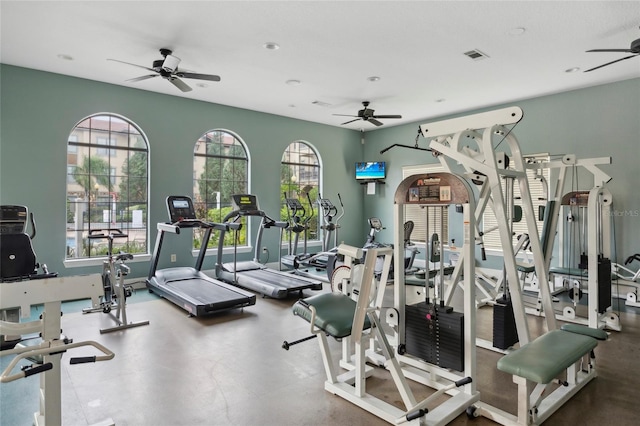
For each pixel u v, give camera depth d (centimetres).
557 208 390
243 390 271
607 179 418
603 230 434
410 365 299
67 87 521
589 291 384
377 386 278
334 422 232
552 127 595
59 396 186
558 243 591
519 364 207
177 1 327
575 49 420
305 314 270
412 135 797
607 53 430
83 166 553
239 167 711
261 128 721
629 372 303
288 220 707
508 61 456
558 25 364
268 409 247
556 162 407
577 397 264
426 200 262
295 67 481
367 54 438
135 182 595
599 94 549
